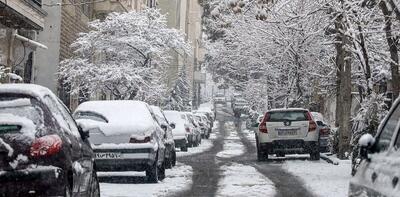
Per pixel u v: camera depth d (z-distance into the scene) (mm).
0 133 7160
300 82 36156
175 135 28906
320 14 24078
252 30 32625
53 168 7113
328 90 34781
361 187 6414
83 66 32281
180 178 16078
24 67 27156
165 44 36188
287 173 17594
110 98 38594
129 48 34594
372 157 6645
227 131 56875
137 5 47469
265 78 40469
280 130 21984
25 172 7008
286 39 31484
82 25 35375
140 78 32875
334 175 16938
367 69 22141
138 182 14805
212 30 40938
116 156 13766
